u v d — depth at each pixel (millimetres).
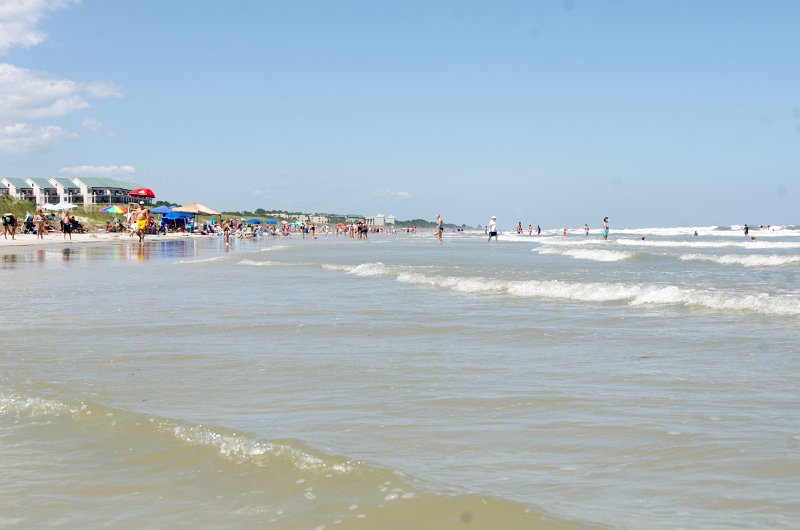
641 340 7668
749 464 3482
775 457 3594
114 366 6184
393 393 5121
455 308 10750
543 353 6895
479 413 4523
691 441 3887
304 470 3350
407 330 8492
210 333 8258
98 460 3588
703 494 3068
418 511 2850
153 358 6598
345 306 11086
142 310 10539
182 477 3334
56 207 73188
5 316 9820
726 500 2998
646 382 5512
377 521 2773
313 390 5219
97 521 2861
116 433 4023
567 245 42719
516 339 7785
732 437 3961
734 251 33562
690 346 7258
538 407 4688
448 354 6840
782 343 7383
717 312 9984
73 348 7160
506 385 5406
